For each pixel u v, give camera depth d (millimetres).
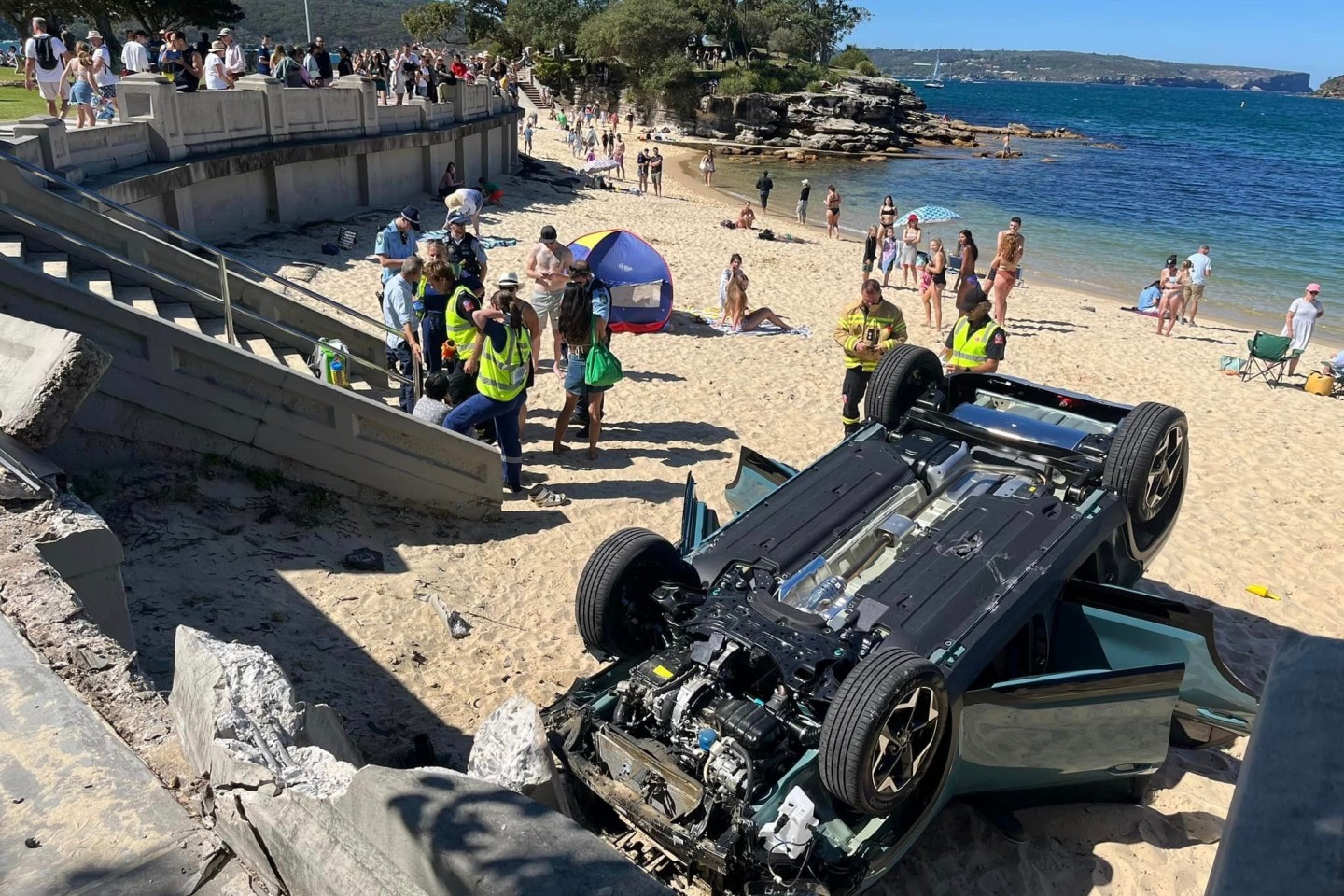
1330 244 34938
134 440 7012
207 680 3479
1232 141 104375
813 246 26109
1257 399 13664
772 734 4277
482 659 6160
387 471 7762
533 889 2363
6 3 39031
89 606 5008
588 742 4621
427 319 9180
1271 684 1277
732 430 10789
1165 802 5457
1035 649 5055
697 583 5246
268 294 10062
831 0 93062
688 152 61156
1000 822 5051
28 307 6551
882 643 4613
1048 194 47875
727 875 3938
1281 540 8883
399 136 23297
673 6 68688
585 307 9016
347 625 6207
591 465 9570
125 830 3223
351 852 2742
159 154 15211
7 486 5152
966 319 8531
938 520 5578
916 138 74938
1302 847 1047
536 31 73375
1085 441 6191
